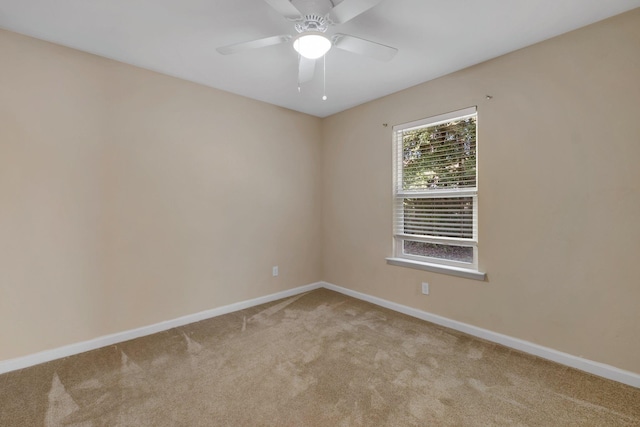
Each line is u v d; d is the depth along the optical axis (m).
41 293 2.28
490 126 2.61
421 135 3.18
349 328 2.90
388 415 1.72
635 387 1.96
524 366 2.22
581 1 1.86
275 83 3.08
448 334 2.76
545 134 2.32
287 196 3.88
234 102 3.36
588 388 1.96
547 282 2.33
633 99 1.96
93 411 1.75
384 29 2.15
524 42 2.33
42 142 2.27
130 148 2.68
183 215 3.00
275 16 2.00
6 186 2.15
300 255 4.04
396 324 2.99
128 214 2.67
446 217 3.00
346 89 3.25
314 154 4.18
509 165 2.51
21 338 2.21
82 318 2.46
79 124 2.42
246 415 1.72
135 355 2.39
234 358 2.35
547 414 1.72
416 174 3.24
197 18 2.01
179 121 2.96
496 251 2.60
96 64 2.50
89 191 2.48
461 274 2.80
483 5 1.89
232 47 1.94
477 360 2.31
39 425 1.64
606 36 2.05
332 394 1.91
